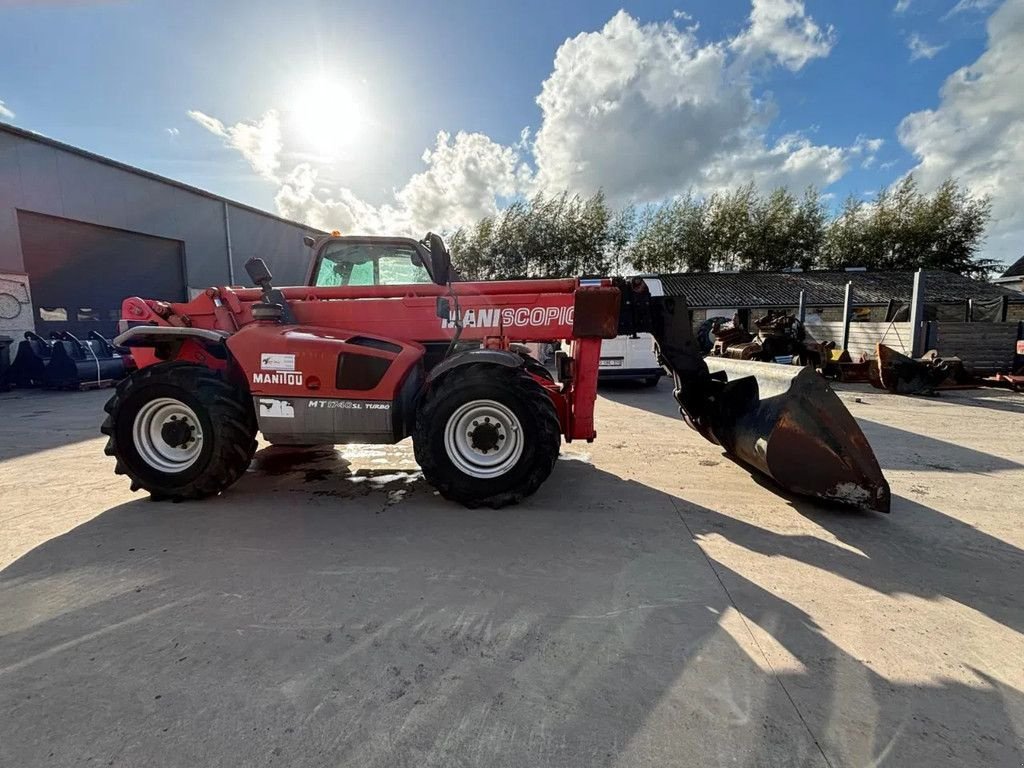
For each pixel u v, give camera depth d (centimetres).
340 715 149
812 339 1241
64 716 148
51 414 679
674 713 150
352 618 197
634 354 905
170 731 143
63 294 1152
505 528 284
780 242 2967
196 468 318
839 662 173
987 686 162
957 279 2384
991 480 377
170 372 320
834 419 301
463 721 146
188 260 1463
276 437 327
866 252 2930
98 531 279
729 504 323
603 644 182
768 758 134
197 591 216
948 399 790
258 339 323
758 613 202
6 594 214
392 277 416
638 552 255
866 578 231
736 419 363
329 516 303
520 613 201
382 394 316
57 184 1120
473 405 309
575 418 361
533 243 2922
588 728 144
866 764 133
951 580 229
